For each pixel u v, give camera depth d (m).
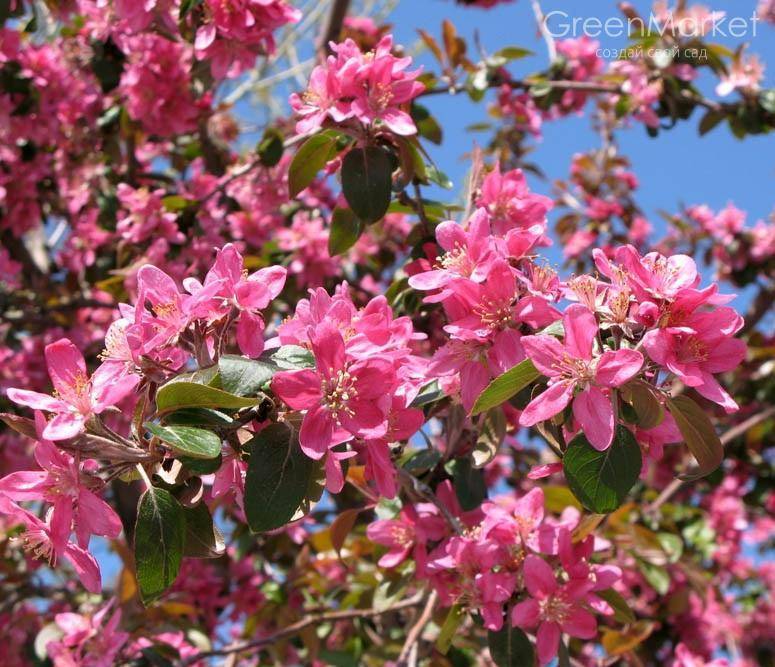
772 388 5.78
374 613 3.19
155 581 1.64
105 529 1.66
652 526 4.65
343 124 2.49
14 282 4.99
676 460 5.61
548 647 2.14
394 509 2.65
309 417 1.67
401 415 1.87
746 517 5.89
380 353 1.71
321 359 1.69
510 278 1.95
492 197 2.53
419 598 3.11
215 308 1.83
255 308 1.83
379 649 3.96
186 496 1.76
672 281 1.80
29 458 4.69
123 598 3.32
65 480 1.67
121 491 4.17
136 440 1.71
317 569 4.47
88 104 4.75
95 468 1.76
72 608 4.39
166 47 4.31
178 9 3.64
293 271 4.31
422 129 3.64
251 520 1.66
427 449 2.65
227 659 3.85
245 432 1.79
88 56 4.63
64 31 4.67
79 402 1.69
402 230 5.09
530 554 2.17
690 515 5.69
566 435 1.94
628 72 4.68
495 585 2.17
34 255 5.71
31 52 4.54
